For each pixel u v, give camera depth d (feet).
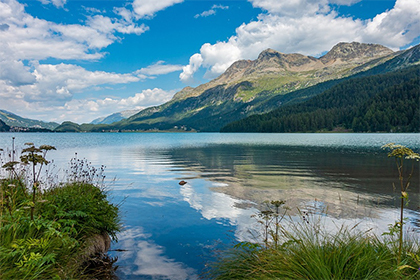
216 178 49.24
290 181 45.65
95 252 16.85
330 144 174.91
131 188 40.14
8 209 14.71
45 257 11.23
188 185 42.57
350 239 13.38
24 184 21.57
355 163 71.10
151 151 122.52
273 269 12.17
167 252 18.48
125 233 22.07
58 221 15.60
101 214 19.97
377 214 26.37
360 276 10.84
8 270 10.46
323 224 22.93
